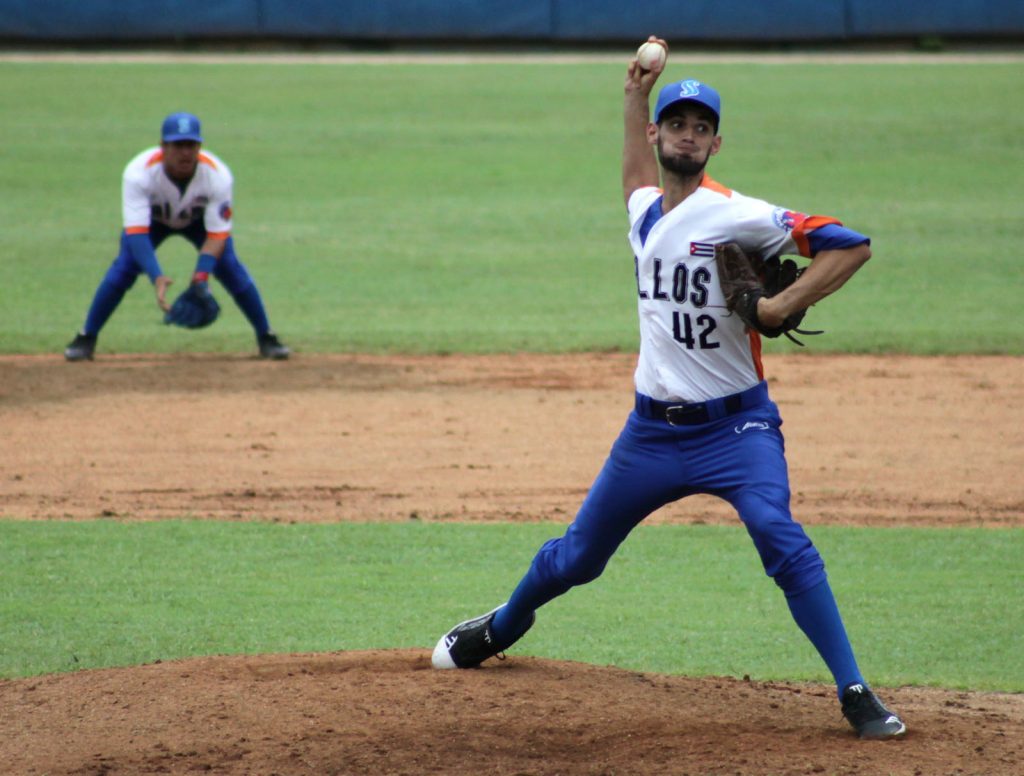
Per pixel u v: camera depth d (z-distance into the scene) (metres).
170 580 28.23
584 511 19.17
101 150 95.81
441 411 43.47
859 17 137.50
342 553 30.25
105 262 67.81
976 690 21.95
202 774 16.78
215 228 46.47
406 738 17.72
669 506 34.78
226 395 45.25
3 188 84.88
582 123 107.25
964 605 26.97
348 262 68.62
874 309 58.62
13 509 33.44
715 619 26.19
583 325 56.41
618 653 24.16
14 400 44.19
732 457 18.11
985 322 56.09
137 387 46.16
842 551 30.64
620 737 17.86
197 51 136.12
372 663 21.19
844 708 17.83
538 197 84.88
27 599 26.94
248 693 19.42
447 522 32.62
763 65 130.62
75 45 135.50
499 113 110.75
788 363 50.06
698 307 17.81
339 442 39.84
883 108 111.69
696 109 17.64
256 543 30.91
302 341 53.56
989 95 116.38
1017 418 42.62
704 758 17.03
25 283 63.34
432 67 130.25
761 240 17.75
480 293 62.44
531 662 21.16
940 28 137.88
